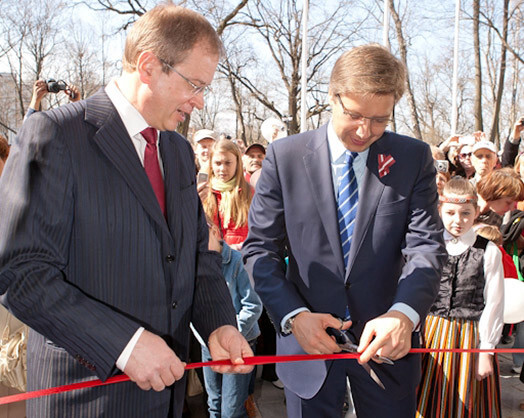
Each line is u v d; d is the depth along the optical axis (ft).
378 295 5.30
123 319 3.73
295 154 5.41
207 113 65.46
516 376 12.09
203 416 10.07
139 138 4.21
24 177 3.62
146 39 3.81
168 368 3.65
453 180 7.81
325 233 5.28
